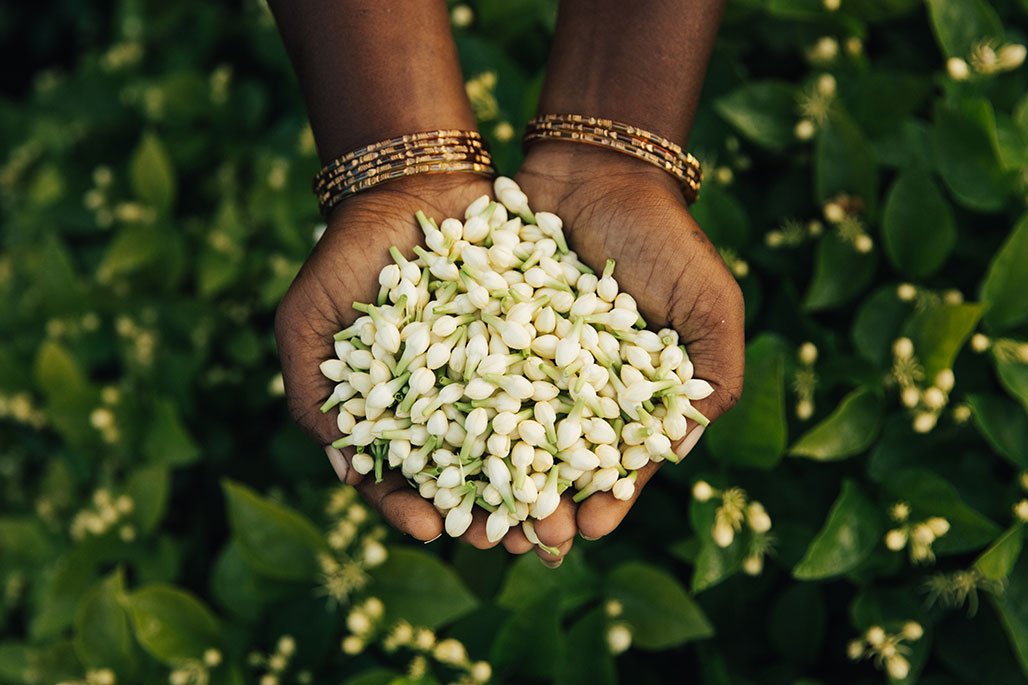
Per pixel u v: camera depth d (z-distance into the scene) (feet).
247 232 2.35
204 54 2.49
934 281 1.90
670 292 1.62
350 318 1.65
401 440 1.57
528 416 1.59
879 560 1.79
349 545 1.95
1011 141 1.84
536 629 1.77
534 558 1.81
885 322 1.85
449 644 1.76
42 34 3.18
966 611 1.83
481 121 1.93
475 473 1.60
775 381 1.70
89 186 2.61
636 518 1.94
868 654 1.77
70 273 2.37
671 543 1.93
